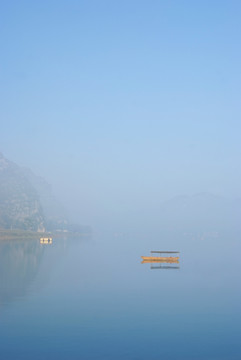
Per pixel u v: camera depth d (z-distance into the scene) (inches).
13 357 1080.2
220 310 1721.2
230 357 1106.7
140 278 2844.5
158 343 1224.8
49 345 1186.6
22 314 1555.1
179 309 1729.8
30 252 4985.2
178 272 3314.5
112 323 1456.7
